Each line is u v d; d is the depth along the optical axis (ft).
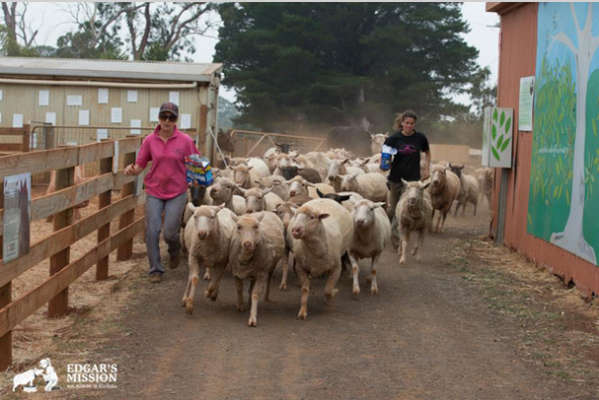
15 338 21.31
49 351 20.04
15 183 18.40
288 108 154.30
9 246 18.16
